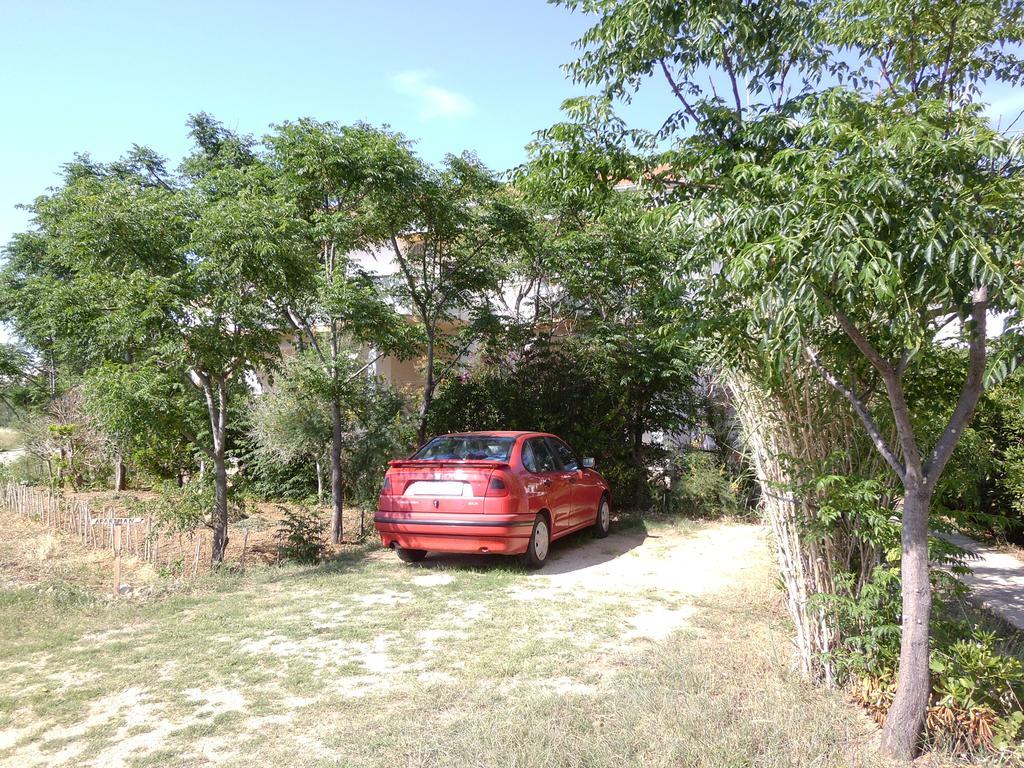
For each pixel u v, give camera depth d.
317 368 9.77
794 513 4.63
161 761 3.72
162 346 7.48
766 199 3.66
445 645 5.47
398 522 7.90
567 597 6.84
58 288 8.17
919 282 2.98
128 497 13.25
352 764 3.62
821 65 4.43
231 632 5.82
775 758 3.58
